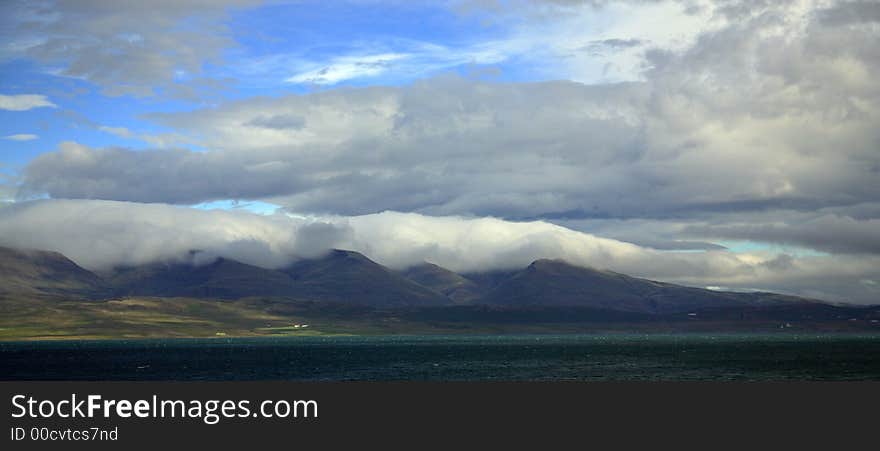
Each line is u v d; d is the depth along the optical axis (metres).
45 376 181.62
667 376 167.75
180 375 181.38
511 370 191.75
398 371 190.12
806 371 180.38
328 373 184.50
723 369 189.75
